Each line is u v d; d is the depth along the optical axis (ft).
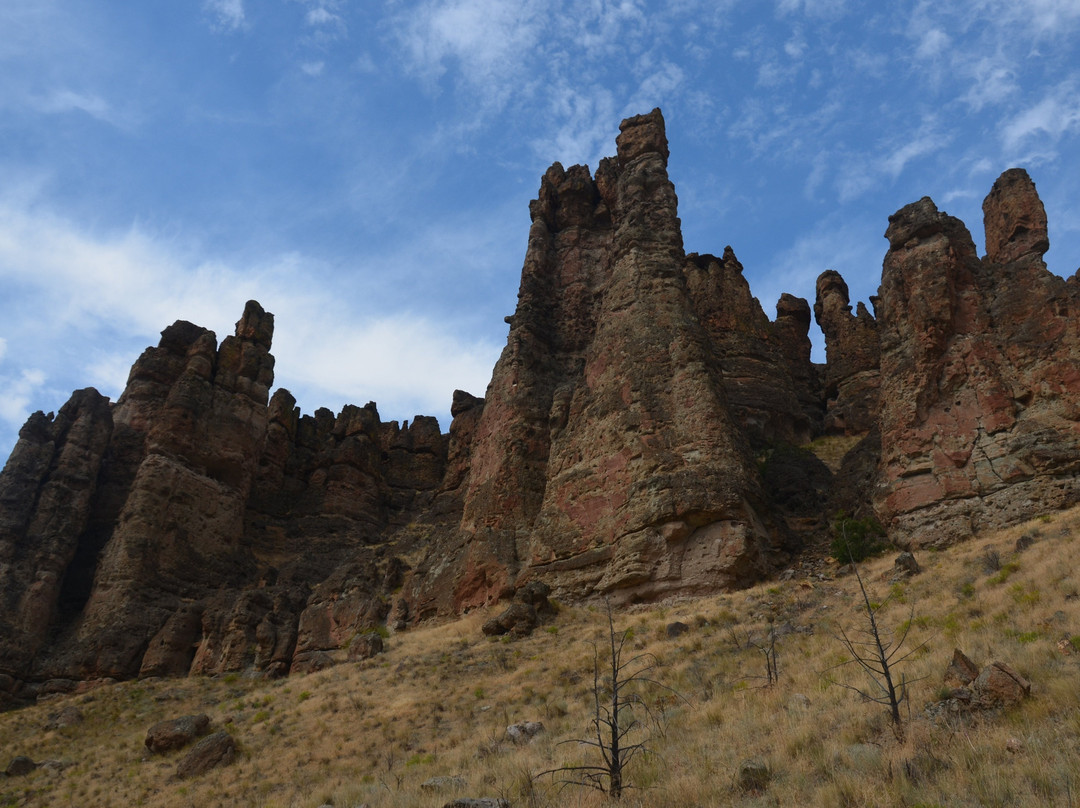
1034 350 122.62
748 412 178.40
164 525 177.06
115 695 140.87
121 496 188.34
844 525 124.16
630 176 178.40
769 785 47.06
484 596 144.36
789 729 55.06
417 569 163.73
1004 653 59.36
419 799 58.70
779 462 161.89
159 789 88.43
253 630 154.81
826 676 66.44
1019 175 142.92
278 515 230.27
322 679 122.31
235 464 196.75
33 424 187.62
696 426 133.49
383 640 141.69
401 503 249.75
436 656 119.24
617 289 160.97
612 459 139.13
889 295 140.15
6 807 92.12
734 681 74.33
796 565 126.72
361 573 166.20
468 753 72.43
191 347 210.38
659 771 53.83
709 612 105.91
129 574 166.30
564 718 77.15
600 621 118.73
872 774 44.45
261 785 81.15
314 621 154.92
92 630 160.76
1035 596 72.23
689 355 142.72
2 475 178.29
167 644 155.53
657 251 162.61
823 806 42.24
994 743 44.32
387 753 81.97
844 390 199.31
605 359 153.69
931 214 143.54
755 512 129.59
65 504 177.78
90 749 112.68
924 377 128.06
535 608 125.39
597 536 134.00
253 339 217.36
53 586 167.94
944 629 72.23
